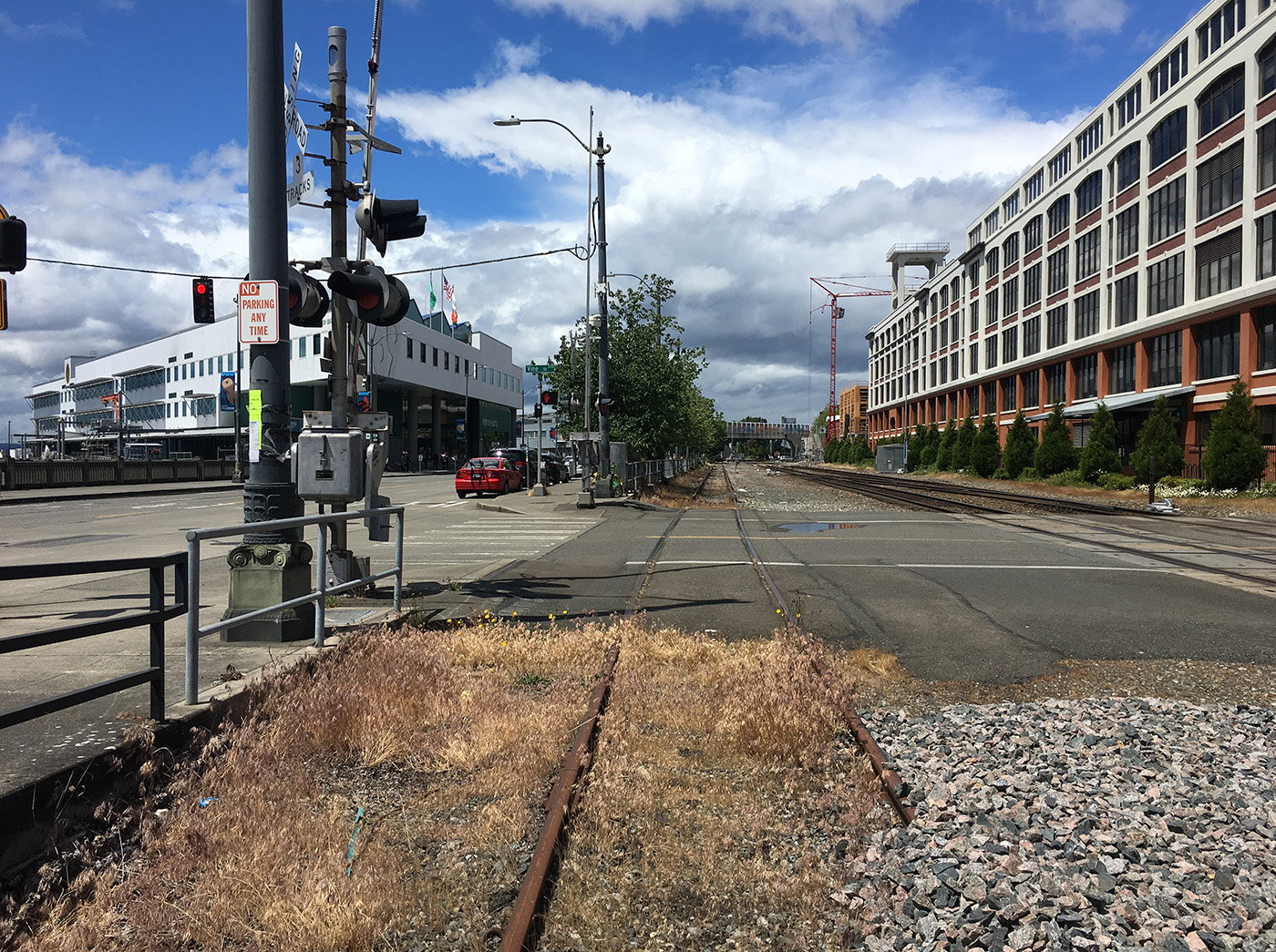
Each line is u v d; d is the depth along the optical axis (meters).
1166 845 3.25
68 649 6.11
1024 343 63.00
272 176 6.63
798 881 3.16
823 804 3.90
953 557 13.33
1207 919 2.71
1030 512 25.20
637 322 33.62
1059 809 3.61
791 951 2.79
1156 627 7.93
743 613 8.52
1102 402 43.28
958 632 7.67
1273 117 33.72
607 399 25.20
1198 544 15.72
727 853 3.47
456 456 92.50
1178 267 41.50
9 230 7.68
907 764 4.27
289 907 2.85
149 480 41.00
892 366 107.62
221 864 3.14
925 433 77.62
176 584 4.51
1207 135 38.78
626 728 4.79
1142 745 4.50
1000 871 3.04
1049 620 8.21
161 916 2.83
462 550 14.27
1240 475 30.14
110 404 77.50
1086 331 52.56
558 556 13.42
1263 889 2.87
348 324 8.52
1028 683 6.08
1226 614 8.56
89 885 3.02
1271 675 6.28
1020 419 52.41
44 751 3.69
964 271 76.56
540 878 3.00
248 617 5.09
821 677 5.49
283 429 6.67
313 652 5.77
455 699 5.25
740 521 20.89
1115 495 34.41
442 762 4.37
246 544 6.46
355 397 8.55
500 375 103.56
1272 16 33.56
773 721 4.62
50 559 12.85
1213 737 4.65
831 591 9.88
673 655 6.48
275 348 6.62
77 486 36.69
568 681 5.72
